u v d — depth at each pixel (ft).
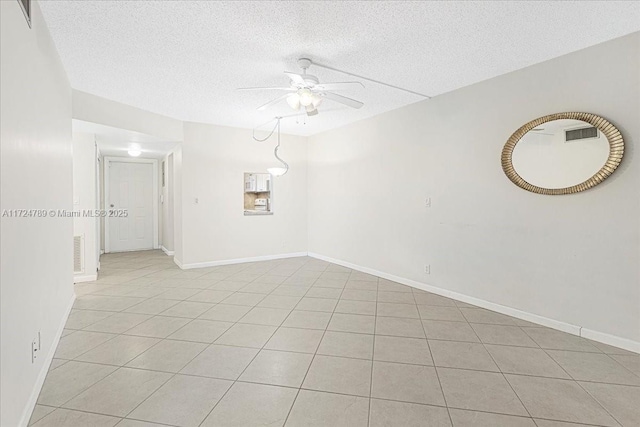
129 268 17.76
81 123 12.80
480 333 9.42
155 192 24.67
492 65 10.12
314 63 9.94
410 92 12.57
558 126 9.43
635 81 8.11
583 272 9.10
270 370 7.41
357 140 17.15
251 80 11.34
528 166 10.09
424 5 7.06
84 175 14.90
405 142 14.39
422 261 13.78
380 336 9.23
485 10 7.25
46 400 6.24
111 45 8.77
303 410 6.01
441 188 12.89
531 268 10.21
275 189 20.25
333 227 19.16
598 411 5.99
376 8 7.16
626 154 8.29
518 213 10.49
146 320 10.34
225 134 18.42
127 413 5.89
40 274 6.82
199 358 7.94
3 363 4.72
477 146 11.59
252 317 10.66
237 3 6.97
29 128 6.15
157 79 11.21
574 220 9.25
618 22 7.70
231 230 18.81
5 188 4.86
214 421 5.71
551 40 8.57
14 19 5.35
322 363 7.72
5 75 4.91
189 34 8.25
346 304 11.96
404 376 7.16
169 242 21.86
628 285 8.32
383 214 15.66
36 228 6.54
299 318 10.58
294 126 18.45
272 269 17.56
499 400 6.32
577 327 9.23
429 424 5.66
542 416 5.86
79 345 8.57
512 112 10.56
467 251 12.02
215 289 13.83
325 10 7.23
